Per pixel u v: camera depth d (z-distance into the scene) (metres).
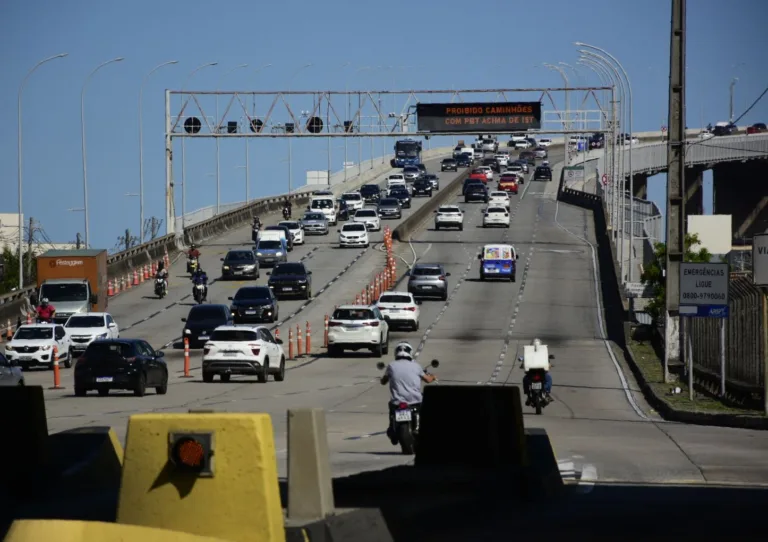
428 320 97.62
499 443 23.14
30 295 99.31
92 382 53.56
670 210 60.62
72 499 19.88
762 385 48.25
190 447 12.63
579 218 180.12
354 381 63.28
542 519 19.88
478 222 176.50
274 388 59.22
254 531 12.57
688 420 46.19
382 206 181.75
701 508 21.53
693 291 51.44
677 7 58.41
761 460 30.95
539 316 98.94
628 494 23.94
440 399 23.38
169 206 149.12
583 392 58.81
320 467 14.84
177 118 148.00
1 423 21.12
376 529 15.25
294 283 108.31
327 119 148.50
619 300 106.62
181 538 11.66
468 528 18.64
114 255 124.00
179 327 95.19
